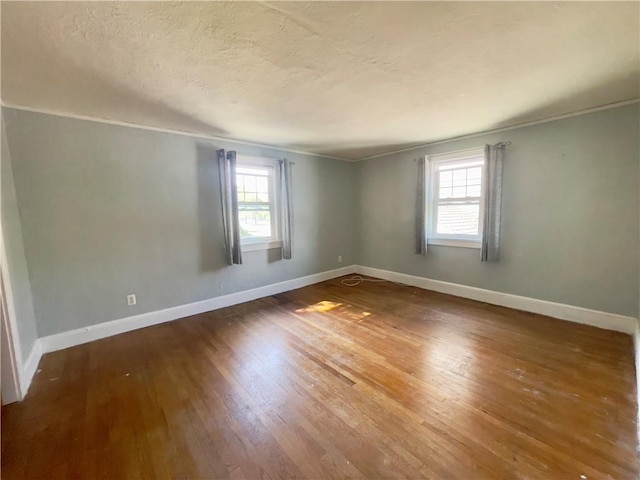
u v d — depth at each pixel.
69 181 2.72
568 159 3.00
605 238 2.84
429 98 2.50
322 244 5.01
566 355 2.39
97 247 2.89
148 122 3.02
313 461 1.44
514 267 3.48
